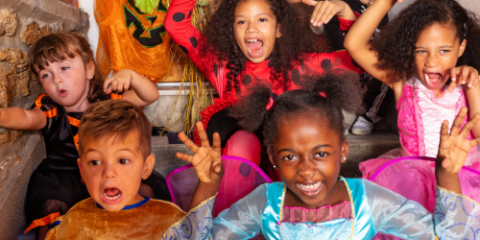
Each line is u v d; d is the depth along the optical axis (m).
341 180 1.41
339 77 1.40
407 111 1.85
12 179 1.68
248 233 1.42
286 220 1.35
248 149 1.78
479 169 1.67
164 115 2.54
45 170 1.80
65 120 1.83
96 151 1.30
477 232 1.26
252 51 1.99
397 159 1.60
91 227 1.32
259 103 1.38
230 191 1.65
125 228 1.32
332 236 1.29
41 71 1.78
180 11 2.08
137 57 2.34
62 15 2.25
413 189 1.63
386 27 1.89
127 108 1.40
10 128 1.68
